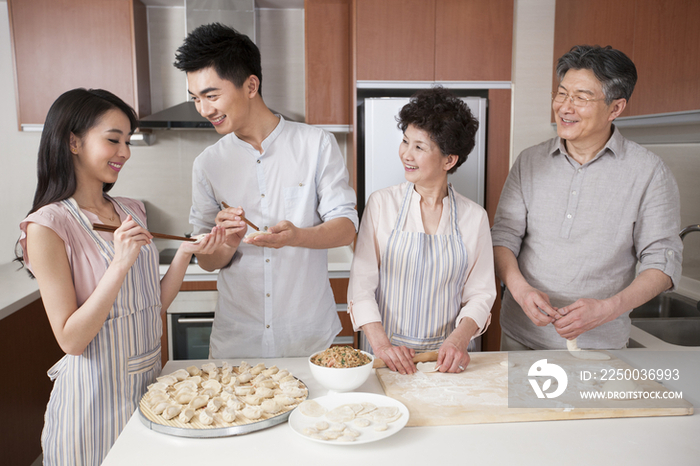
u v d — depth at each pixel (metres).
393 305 1.45
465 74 2.81
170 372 1.26
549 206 1.55
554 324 1.33
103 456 1.13
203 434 0.94
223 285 1.55
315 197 1.53
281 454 0.90
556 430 1.00
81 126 1.11
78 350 1.05
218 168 1.48
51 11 2.70
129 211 1.30
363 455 0.90
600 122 1.42
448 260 1.39
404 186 1.48
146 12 2.97
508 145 2.88
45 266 1.04
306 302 1.54
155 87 3.05
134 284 1.16
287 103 3.17
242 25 2.80
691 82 1.79
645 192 1.46
